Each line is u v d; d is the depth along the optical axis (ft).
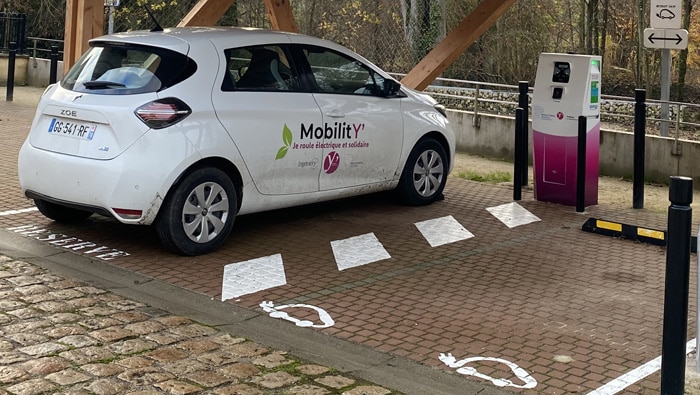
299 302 19.74
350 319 18.70
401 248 24.85
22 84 69.15
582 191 30.81
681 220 13.62
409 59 56.90
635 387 15.48
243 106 23.47
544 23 89.20
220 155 22.77
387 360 16.46
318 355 16.55
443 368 16.14
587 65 30.76
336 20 66.49
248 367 15.64
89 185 21.86
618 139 39.58
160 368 15.35
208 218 22.95
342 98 26.58
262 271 21.98
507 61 87.20
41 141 23.18
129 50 23.22
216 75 23.20
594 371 16.20
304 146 25.17
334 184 26.55
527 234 27.22
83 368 15.19
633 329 18.65
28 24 84.69
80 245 23.50
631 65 97.91
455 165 41.42
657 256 25.05
